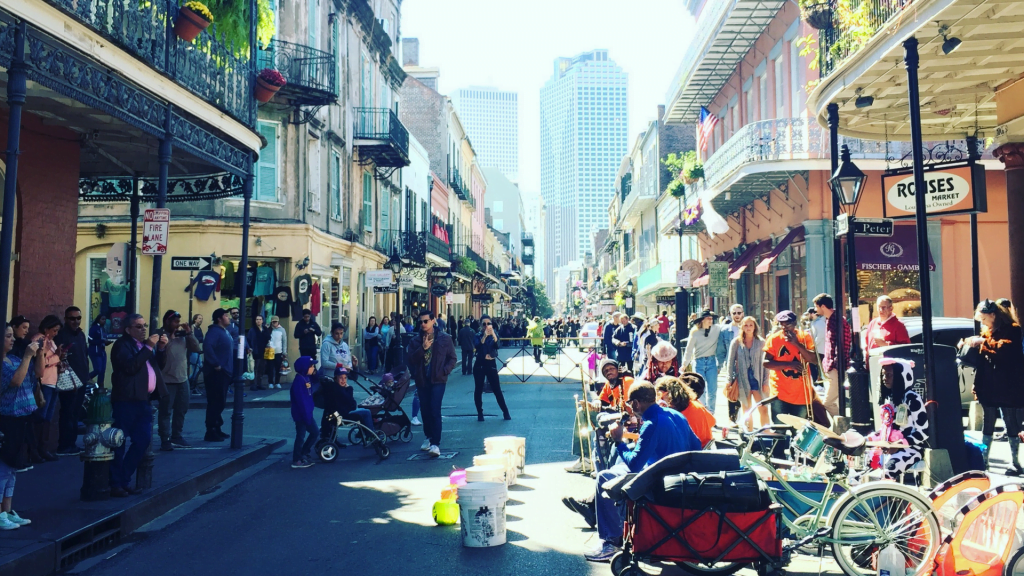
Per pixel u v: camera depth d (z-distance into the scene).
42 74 6.87
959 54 9.53
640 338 16.89
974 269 12.62
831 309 10.96
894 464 6.82
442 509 7.32
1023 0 7.81
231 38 11.20
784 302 23.16
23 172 10.71
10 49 6.49
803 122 19.94
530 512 7.66
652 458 5.91
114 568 6.24
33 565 5.92
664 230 38.06
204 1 10.34
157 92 8.79
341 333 13.35
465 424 14.23
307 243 21.50
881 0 9.30
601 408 8.95
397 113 35.38
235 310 20.09
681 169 31.34
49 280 11.23
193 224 20.38
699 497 5.19
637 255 56.72
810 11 11.54
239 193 12.48
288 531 7.21
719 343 12.94
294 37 21.75
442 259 41.19
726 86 28.78
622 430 7.01
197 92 9.71
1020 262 11.20
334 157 25.31
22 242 10.72
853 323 10.14
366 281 26.69
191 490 8.81
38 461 9.98
